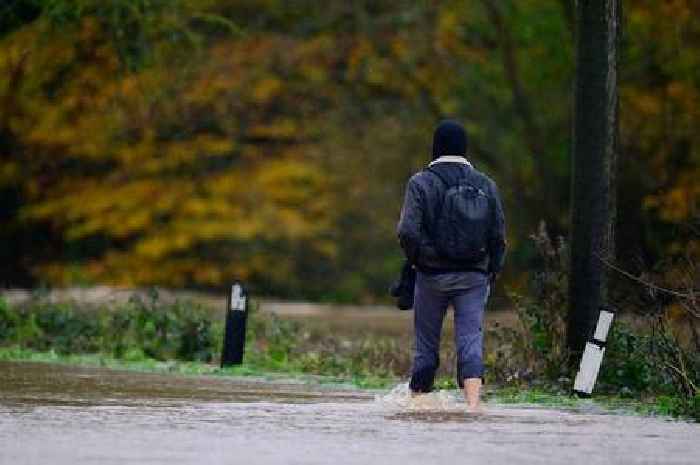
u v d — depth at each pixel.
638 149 87.19
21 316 57.00
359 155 120.38
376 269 120.62
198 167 113.62
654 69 89.06
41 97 87.69
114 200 107.62
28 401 31.81
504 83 108.69
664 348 36.66
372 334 66.38
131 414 29.25
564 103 101.56
